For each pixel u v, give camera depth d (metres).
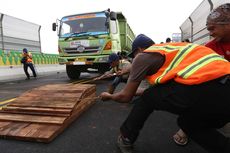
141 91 3.03
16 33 17.31
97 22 9.12
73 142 2.76
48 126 3.05
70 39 9.22
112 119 3.71
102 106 4.66
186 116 1.92
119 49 10.24
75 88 4.27
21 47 17.92
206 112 1.76
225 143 1.85
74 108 3.49
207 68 1.73
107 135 2.99
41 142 2.73
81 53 9.14
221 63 1.77
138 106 2.29
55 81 10.03
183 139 2.62
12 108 3.53
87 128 3.27
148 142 2.75
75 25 9.37
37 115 3.37
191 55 1.90
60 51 9.45
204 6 9.79
